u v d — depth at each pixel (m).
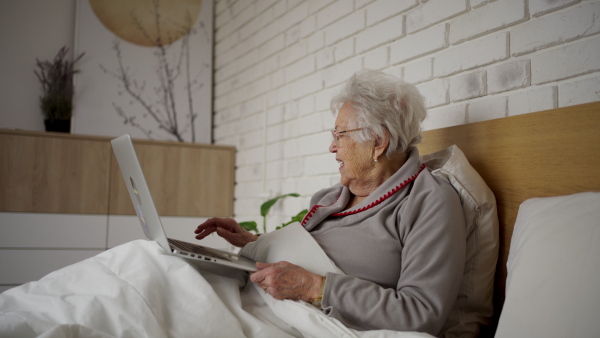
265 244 1.51
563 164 1.35
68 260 2.99
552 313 0.98
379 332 1.13
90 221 3.05
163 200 3.26
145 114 3.73
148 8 3.79
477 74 1.68
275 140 2.97
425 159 1.67
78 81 3.58
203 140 3.85
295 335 1.30
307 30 2.68
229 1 3.69
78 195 3.04
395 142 1.53
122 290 1.16
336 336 1.16
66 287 1.20
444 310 1.25
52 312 1.12
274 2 3.04
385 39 2.11
